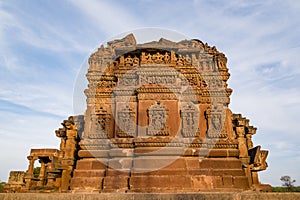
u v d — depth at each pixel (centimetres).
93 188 1308
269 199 853
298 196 866
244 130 1684
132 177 1235
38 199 880
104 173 1361
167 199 847
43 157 2045
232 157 1411
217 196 848
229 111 1546
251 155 1634
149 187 1207
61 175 1614
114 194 870
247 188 1312
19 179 2075
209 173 1308
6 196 880
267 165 1564
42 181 2025
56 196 882
